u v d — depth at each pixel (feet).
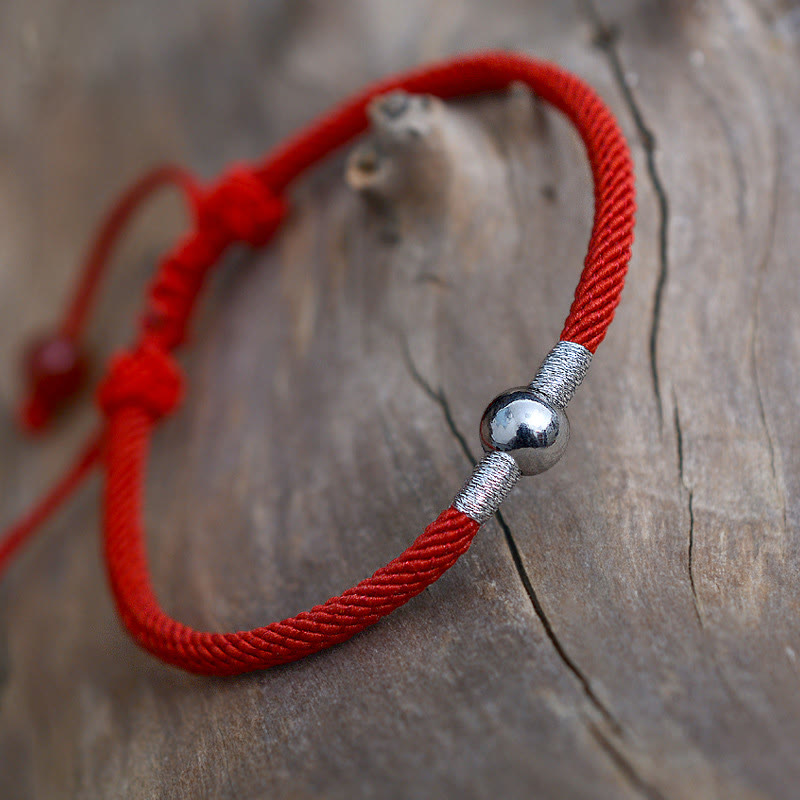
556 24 0.66
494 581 0.51
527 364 0.56
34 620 0.65
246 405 0.63
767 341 0.54
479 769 0.45
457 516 0.50
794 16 0.62
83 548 0.66
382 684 0.49
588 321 0.51
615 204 0.53
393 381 0.58
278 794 0.47
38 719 0.61
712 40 0.61
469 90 0.63
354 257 0.63
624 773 0.44
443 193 0.60
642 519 0.51
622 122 0.60
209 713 0.52
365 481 0.56
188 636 0.53
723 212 0.57
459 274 0.59
